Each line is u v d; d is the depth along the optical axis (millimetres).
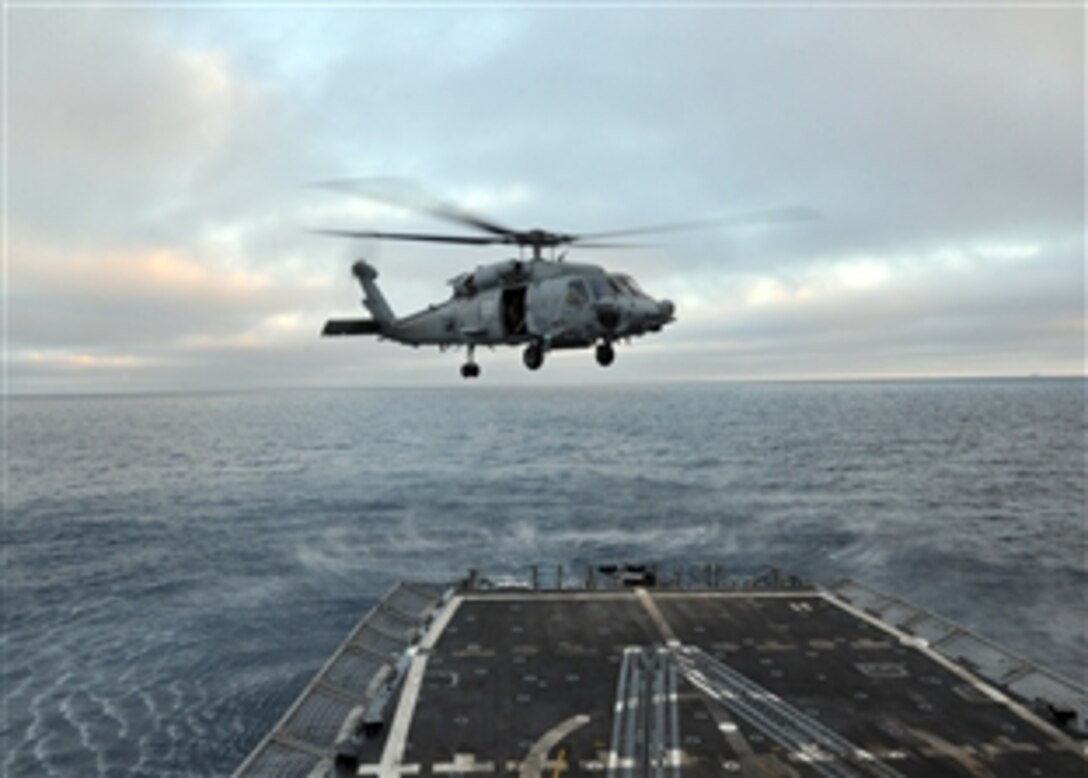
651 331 26219
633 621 38906
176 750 36531
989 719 28000
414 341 32750
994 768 24719
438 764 25203
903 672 32188
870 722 27766
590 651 34719
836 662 33344
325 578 63469
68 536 79125
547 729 27391
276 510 92375
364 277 34469
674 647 35156
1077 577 62000
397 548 73125
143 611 55562
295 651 48188
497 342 28656
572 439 188250
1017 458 139875
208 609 55938
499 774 24625
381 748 26219
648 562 68125
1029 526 80250
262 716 39812
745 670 32531
